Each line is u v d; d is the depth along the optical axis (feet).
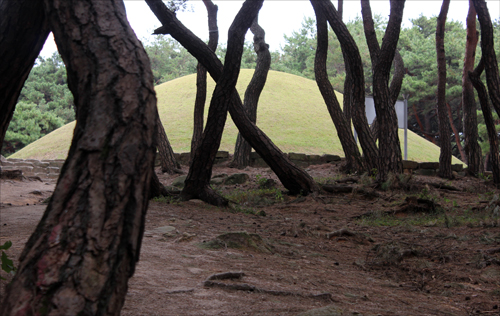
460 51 127.13
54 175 62.59
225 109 32.96
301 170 39.91
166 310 8.54
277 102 97.91
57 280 3.76
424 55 134.41
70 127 98.27
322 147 81.51
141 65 4.76
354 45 44.80
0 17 6.43
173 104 97.09
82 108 4.50
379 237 24.88
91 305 3.76
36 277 3.79
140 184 4.35
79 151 4.27
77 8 4.95
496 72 46.75
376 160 48.01
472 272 16.88
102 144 4.26
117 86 4.50
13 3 6.37
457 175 59.36
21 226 19.72
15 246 14.06
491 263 17.93
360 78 46.55
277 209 35.68
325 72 53.98
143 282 10.52
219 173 57.31
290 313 9.05
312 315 8.77
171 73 201.77
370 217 32.58
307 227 25.55
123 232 4.13
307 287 12.14
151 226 20.72
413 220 31.32
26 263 3.91
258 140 38.06
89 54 4.67
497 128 107.65
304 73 178.50
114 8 5.11
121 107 4.41
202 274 12.19
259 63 58.70
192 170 33.42
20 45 6.55
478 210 35.37
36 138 127.54
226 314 8.66
